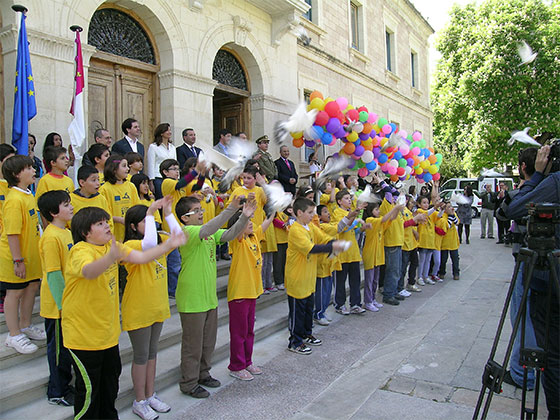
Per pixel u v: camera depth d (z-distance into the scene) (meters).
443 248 7.91
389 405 3.29
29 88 4.36
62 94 5.24
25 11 4.36
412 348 4.51
